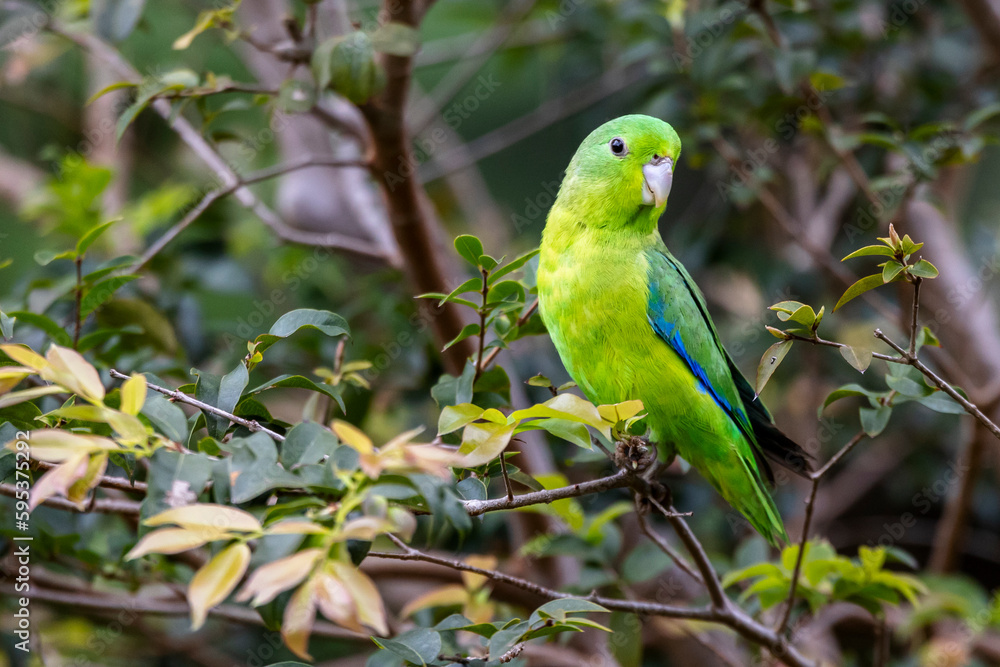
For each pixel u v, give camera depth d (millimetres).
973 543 14578
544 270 7797
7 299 8727
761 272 11961
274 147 14797
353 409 8508
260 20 12281
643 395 7746
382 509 3826
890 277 5051
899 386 6160
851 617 10891
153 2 14109
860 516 15539
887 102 11578
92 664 9180
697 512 11453
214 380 5230
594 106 14359
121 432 3910
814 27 11141
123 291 8875
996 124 10844
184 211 11188
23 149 14914
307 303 11391
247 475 3928
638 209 7754
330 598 3434
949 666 9281
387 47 7383
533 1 13094
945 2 12250
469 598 7871
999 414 9602
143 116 14203
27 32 8664
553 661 9680
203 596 3389
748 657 10953
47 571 8828
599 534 8148
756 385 5238
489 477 5656
